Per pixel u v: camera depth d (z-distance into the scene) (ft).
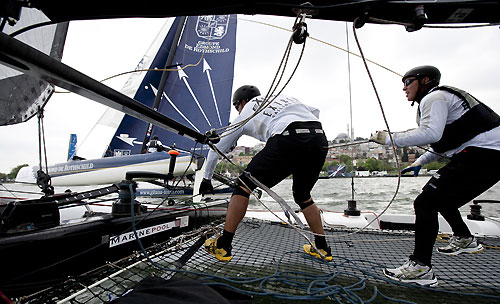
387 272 3.93
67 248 3.06
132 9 1.86
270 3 1.82
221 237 4.29
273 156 4.16
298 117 4.41
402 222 7.87
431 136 3.57
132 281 3.31
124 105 2.33
